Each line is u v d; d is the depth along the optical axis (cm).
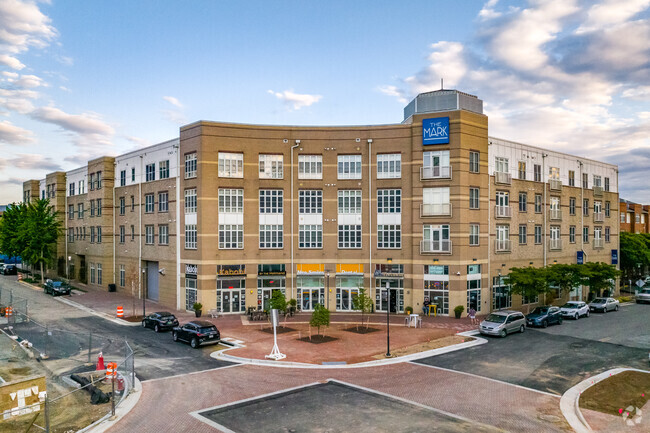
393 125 4225
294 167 4306
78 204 6456
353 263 4266
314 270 4288
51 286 5225
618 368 2411
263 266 4250
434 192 4088
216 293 4144
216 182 4172
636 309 4784
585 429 1608
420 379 2181
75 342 2972
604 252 5806
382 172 4250
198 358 2580
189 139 4316
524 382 2150
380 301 4228
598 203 5762
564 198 5181
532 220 4747
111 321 3744
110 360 2548
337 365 2419
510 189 4525
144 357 2603
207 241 4128
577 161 5412
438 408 1797
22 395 1617
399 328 3484
